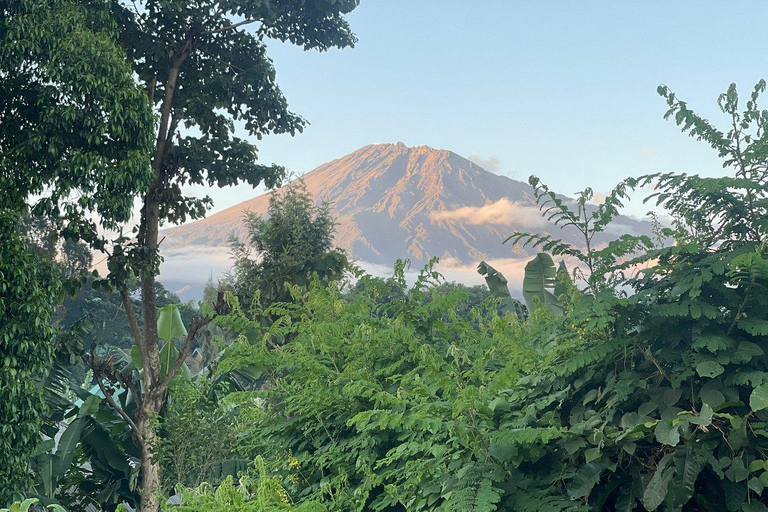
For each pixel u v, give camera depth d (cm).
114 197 1182
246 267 1585
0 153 1174
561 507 304
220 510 304
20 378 995
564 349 354
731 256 328
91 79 1131
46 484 1208
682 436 312
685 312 311
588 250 369
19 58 1136
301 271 1554
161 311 1462
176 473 1278
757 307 327
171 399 1415
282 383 550
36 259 1085
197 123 1579
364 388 451
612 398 328
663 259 352
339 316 574
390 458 371
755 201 345
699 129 359
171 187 1537
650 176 354
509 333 441
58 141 1166
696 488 330
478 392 349
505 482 328
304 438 498
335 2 1561
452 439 341
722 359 306
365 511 431
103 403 1318
